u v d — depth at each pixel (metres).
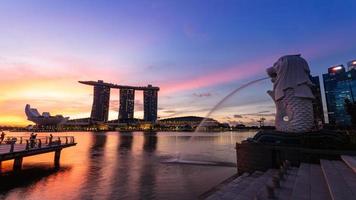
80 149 65.06
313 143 19.06
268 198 9.92
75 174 28.58
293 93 22.73
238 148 22.02
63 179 25.69
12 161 37.09
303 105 22.25
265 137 21.50
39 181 24.59
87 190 21.27
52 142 34.91
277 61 24.94
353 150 16.56
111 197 19.27
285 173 14.23
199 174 28.77
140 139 129.75
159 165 35.91
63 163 37.34
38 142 31.56
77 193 20.30
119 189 21.69
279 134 20.97
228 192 13.46
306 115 22.12
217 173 29.41
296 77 22.86
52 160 40.22
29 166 33.88
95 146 76.69
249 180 16.23
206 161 39.91
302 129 21.88
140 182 24.42
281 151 18.48
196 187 22.42
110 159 43.12
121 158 44.66
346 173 11.79
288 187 11.38
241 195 12.48
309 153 17.22
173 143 94.06
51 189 21.52
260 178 15.75
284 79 23.41
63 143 38.25
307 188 10.52
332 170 12.58
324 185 10.94
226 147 72.69
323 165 14.10
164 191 20.92
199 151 59.25
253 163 20.00
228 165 35.66
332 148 17.38
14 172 28.94
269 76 26.03
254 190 13.24
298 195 9.56
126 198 18.98
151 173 29.39
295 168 16.12
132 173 29.47
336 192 8.74
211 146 77.25
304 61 23.42
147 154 52.50
